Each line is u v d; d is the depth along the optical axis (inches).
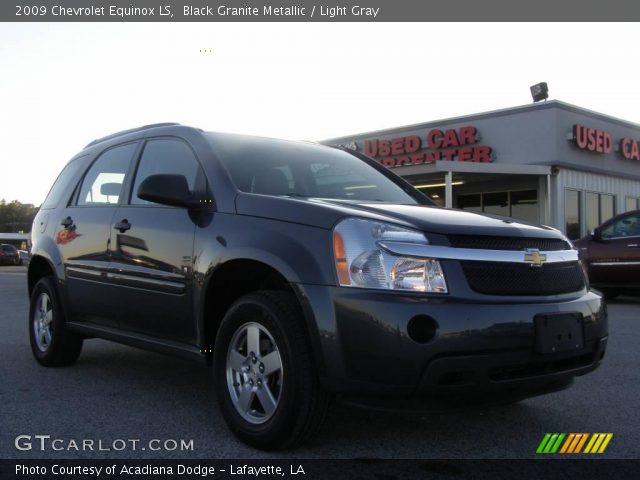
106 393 177.5
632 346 250.4
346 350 116.6
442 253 119.3
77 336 207.3
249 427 131.6
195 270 146.1
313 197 152.0
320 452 130.2
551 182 722.8
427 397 116.6
